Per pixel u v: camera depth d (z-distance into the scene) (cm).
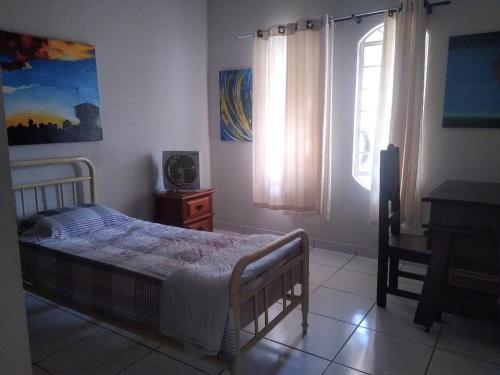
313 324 238
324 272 317
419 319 229
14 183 263
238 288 161
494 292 214
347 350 211
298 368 196
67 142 289
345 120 343
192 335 164
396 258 248
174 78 378
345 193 353
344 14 330
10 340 67
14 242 66
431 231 223
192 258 206
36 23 265
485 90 279
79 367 198
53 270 218
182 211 340
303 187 355
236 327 161
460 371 193
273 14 366
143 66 345
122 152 334
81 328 234
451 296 222
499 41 270
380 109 310
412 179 302
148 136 357
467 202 208
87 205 283
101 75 310
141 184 354
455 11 284
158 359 205
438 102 299
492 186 256
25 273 231
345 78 337
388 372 192
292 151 357
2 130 63
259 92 370
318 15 342
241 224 425
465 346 213
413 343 217
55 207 288
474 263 219
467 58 282
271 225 404
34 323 239
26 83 259
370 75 334
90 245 228
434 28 293
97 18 303
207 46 412
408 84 296
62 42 278
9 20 251
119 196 336
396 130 302
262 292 188
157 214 358
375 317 246
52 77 274
